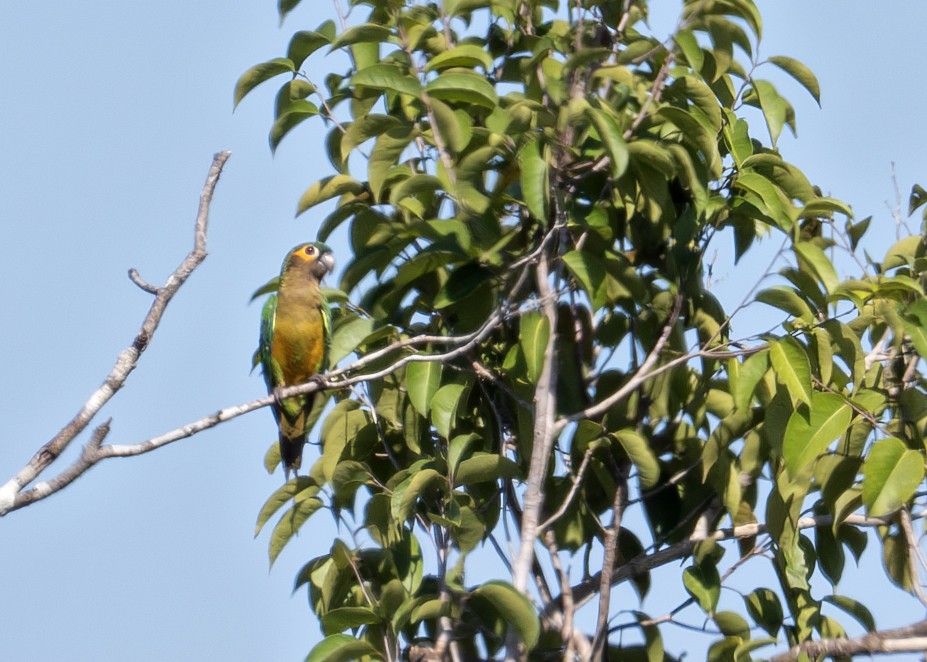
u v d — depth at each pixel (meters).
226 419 9.45
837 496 10.79
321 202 11.77
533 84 11.00
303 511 11.44
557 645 11.55
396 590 10.53
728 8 11.34
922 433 11.04
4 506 8.33
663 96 11.49
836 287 10.51
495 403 11.75
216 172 9.28
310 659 10.11
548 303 10.70
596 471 11.54
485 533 11.28
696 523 12.02
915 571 11.27
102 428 8.74
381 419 11.73
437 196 11.64
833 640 10.77
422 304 11.80
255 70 11.55
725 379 12.05
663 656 11.55
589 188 11.38
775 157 11.30
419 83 10.45
